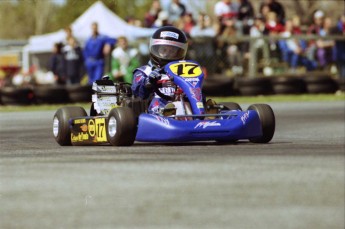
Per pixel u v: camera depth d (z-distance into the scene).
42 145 31.45
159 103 29.83
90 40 66.94
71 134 31.00
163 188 18.17
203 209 15.82
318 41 72.88
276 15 73.75
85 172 20.78
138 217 15.19
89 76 67.50
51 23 138.88
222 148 26.98
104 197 17.23
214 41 69.62
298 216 15.05
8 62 106.75
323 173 20.23
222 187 18.20
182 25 71.00
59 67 70.25
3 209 16.17
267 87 68.31
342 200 16.61
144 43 68.19
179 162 22.52
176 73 29.45
